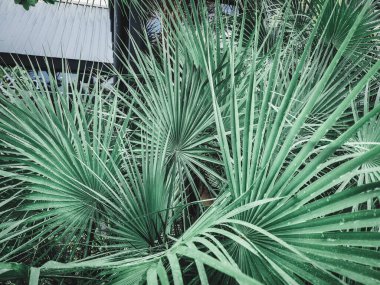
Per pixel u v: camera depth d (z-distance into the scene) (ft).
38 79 5.48
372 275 2.30
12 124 4.99
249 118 3.21
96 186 4.95
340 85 6.66
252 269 3.07
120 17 12.85
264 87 5.82
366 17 7.34
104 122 6.74
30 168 4.40
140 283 2.47
